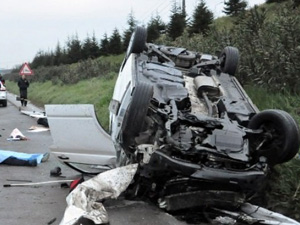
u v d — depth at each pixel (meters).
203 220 5.41
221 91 6.86
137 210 5.39
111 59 34.25
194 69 7.54
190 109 6.20
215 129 5.55
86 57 42.22
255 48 9.07
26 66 27.95
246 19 10.52
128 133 5.64
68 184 6.91
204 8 21.09
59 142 6.55
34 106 24.33
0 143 11.04
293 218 5.48
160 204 5.46
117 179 5.33
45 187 6.80
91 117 6.37
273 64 8.36
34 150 10.06
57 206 5.82
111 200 5.68
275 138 5.61
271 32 9.26
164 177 5.41
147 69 6.95
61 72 38.88
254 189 5.17
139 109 5.52
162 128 5.52
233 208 5.38
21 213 5.52
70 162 6.65
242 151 5.35
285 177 5.81
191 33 20.98
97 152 6.41
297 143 5.44
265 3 18.42
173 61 7.92
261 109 7.78
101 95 17.62
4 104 24.02
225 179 5.04
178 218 5.37
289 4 10.13
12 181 7.13
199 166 5.10
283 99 7.80
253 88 8.73
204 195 5.19
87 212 4.79
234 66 7.74
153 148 5.39
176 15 23.66
